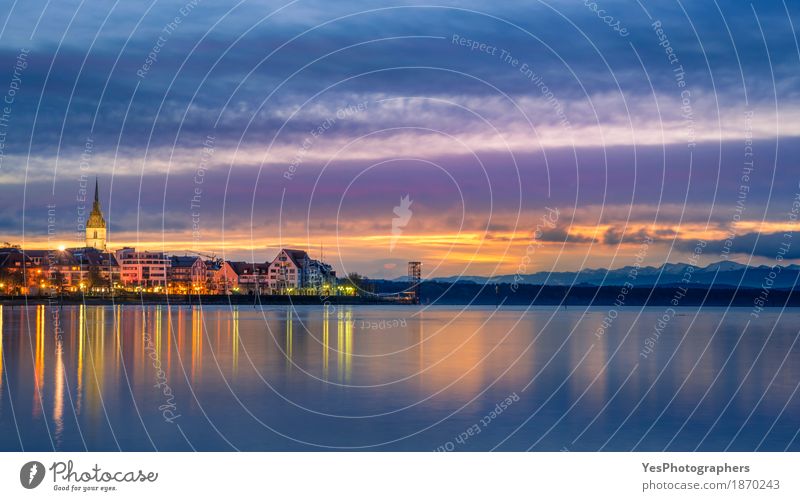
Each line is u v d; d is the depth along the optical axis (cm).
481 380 5453
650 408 4344
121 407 4138
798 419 4056
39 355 6625
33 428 3625
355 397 4650
